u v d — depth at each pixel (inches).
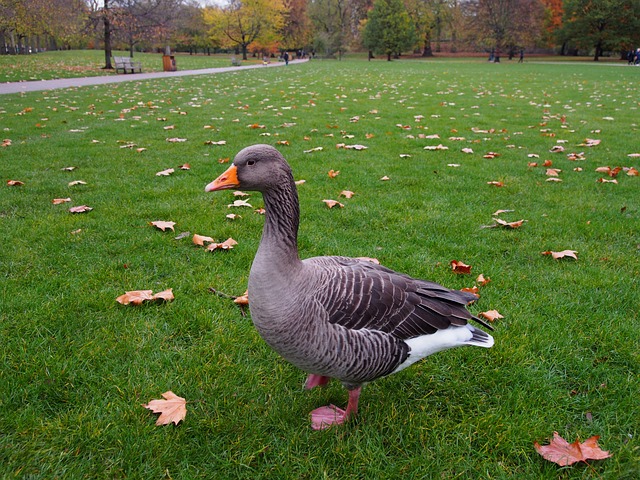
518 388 45.2
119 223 77.9
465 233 76.7
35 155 119.8
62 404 42.4
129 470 36.7
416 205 89.2
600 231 76.6
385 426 41.8
